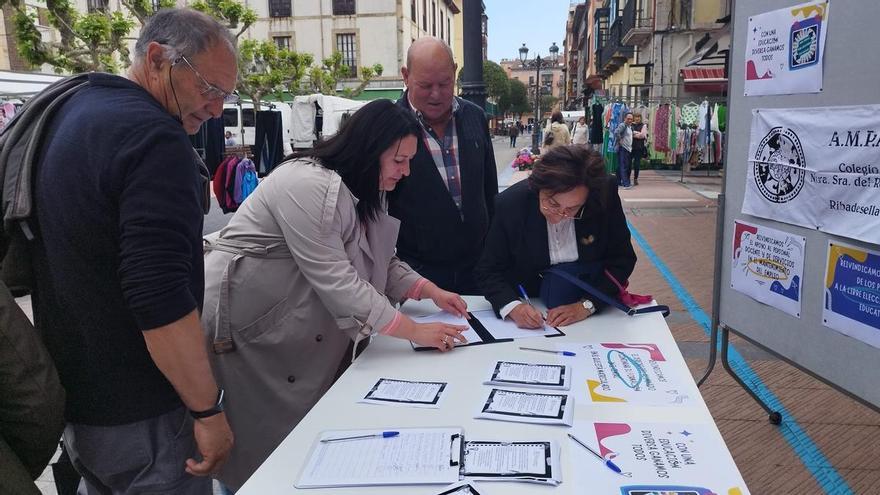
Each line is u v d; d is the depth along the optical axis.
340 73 30.56
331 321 2.27
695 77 15.99
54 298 1.63
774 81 2.76
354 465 1.46
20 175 1.59
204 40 1.66
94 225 1.55
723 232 3.27
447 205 3.06
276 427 2.27
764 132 2.85
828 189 2.46
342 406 1.77
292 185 2.07
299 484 1.40
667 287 6.03
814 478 2.83
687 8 18.28
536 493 1.34
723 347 3.34
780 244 2.80
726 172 3.21
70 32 14.34
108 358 1.65
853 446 3.08
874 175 2.22
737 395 3.66
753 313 3.04
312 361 2.27
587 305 2.48
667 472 1.41
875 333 2.28
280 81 23.81
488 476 1.40
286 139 17.94
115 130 1.53
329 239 2.07
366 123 2.10
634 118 14.81
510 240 2.61
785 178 2.72
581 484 1.38
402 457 1.49
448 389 1.86
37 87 12.45
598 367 2.00
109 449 1.72
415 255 3.15
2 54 20.62
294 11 33.16
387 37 32.94
